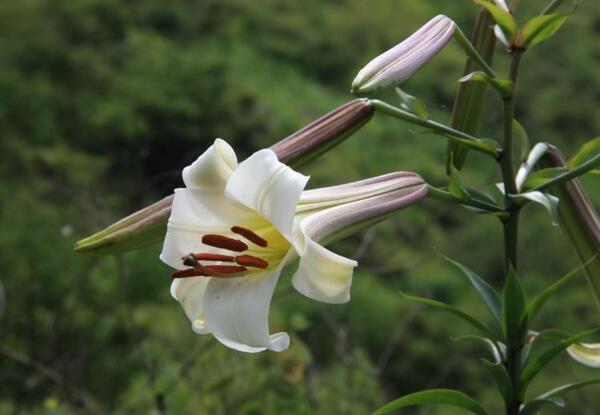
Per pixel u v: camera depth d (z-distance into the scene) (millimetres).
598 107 20125
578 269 2145
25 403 5184
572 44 21750
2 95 18609
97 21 21312
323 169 15828
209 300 1900
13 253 9609
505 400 2227
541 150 2291
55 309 5875
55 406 4770
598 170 2242
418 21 27250
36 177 15328
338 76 26344
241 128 19547
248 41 26141
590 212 2332
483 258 16344
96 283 7102
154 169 19109
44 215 10539
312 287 1804
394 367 12867
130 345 7004
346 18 26906
